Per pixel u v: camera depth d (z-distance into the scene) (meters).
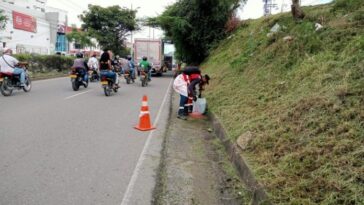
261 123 6.06
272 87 7.99
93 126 7.71
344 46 7.21
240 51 16.95
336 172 3.72
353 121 4.47
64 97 12.27
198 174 4.98
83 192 4.16
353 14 8.78
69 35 46.50
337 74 6.02
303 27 9.88
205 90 12.24
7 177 4.52
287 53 9.14
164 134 7.31
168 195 4.24
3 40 37.22
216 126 7.66
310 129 4.88
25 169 4.83
